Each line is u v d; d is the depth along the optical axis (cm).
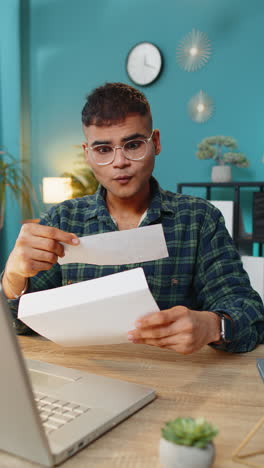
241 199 381
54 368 83
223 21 374
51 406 65
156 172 412
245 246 377
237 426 64
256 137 369
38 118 477
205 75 385
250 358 94
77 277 132
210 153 360
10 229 477
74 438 56
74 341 84
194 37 387
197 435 47
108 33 434
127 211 134
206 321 88
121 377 83
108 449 57
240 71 371
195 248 133
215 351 99
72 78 457
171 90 401
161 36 404
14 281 101
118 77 434
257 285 193
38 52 471
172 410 69
